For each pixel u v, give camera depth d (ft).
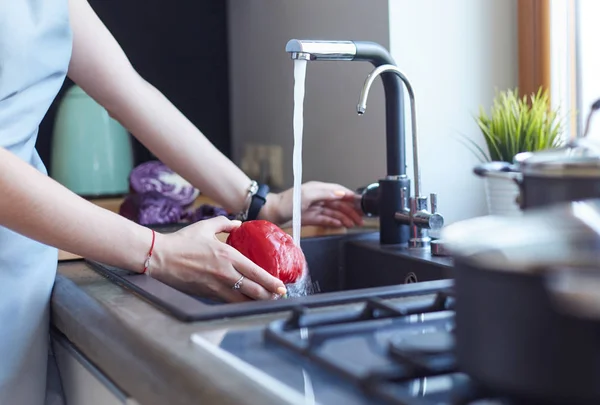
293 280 3.33
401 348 1.84
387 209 3.97
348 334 2.04
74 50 3.84
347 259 4.21
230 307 2.46
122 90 4.00
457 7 4.64
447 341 1.87
